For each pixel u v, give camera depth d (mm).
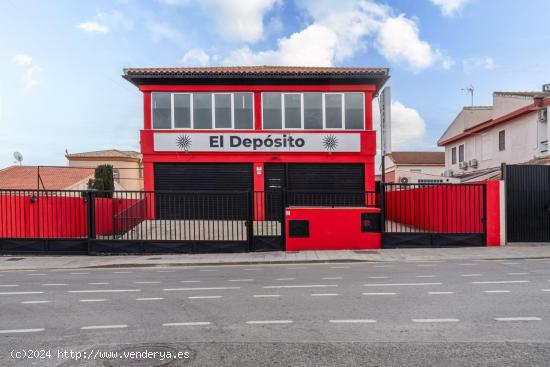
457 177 29672
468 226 12984
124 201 17812
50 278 8922
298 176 18641
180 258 11469
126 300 6598
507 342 4367
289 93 18766
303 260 10734
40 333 4934
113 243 12320
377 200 14531
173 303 6336
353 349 4223
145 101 18609
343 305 6004
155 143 18391
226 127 18703
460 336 4574
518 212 12648
